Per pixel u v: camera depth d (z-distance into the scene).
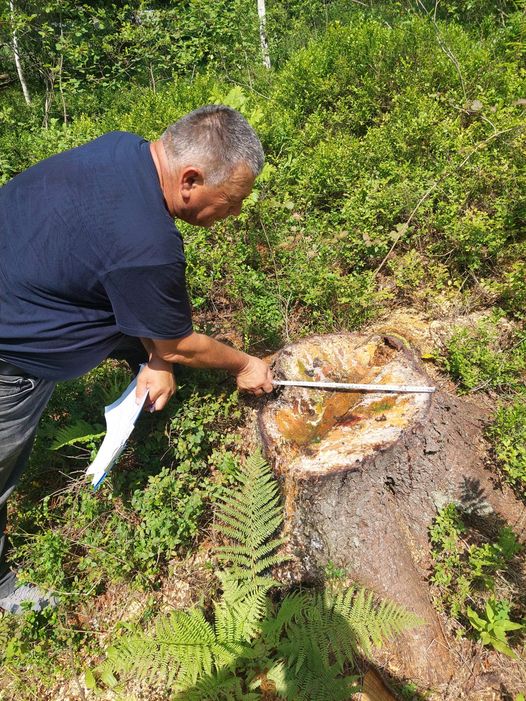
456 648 2.13
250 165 1.83
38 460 2.83
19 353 1.99
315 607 2.01
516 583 2.23
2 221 1.87
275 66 8.65
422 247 3.84
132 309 1.85
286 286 3.65
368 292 3.44
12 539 2.62
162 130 5.73
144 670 1.94
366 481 2.20
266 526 2.24
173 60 9.09
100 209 1.72
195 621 2.05
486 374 2.94
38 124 7.45
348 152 4.52
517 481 2.50
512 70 4.96
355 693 1.96
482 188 3.89
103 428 2.83
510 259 3.65
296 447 2.35
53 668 2.29
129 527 2.50
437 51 5.64
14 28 7.69
